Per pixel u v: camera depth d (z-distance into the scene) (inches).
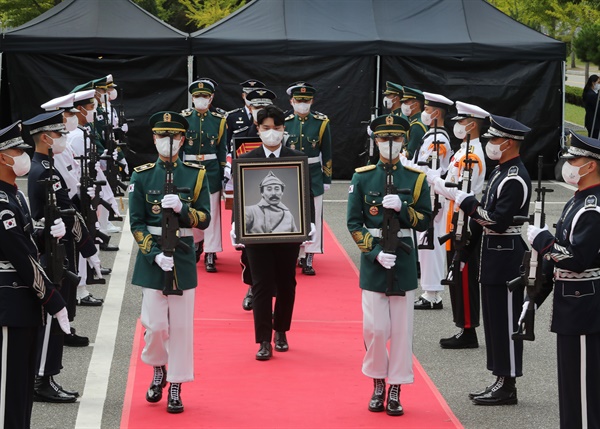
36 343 298.7
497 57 900.6
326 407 349.4
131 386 368.2
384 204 334.6
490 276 360.8
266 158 403.2
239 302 502.0
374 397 346.9
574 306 300.5
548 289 321.7
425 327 466.6
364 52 887.1
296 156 413.1
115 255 602.9
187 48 882.1
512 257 359.9
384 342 341.1
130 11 903.1
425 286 494.3
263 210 402.6
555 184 913.5
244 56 887.1
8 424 289.6
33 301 291.9
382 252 335.9
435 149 434.6
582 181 298.8
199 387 369.1
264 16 906.7
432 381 385.1
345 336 443.8
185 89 893.8
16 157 286.5
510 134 357.1
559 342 305.3
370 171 348.5
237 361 402.9
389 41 886.4
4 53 876.6
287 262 408.2
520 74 909.2
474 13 926.4
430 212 348.2
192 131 567.8
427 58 898.7
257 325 406.3
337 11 914.1
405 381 342.0
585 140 294.8
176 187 336.5
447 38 896.3
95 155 477.4
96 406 349.4
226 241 658.2
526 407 358.0
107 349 418.6
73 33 872.3
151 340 340.5
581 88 1706.4
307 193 404.5
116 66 886.4
